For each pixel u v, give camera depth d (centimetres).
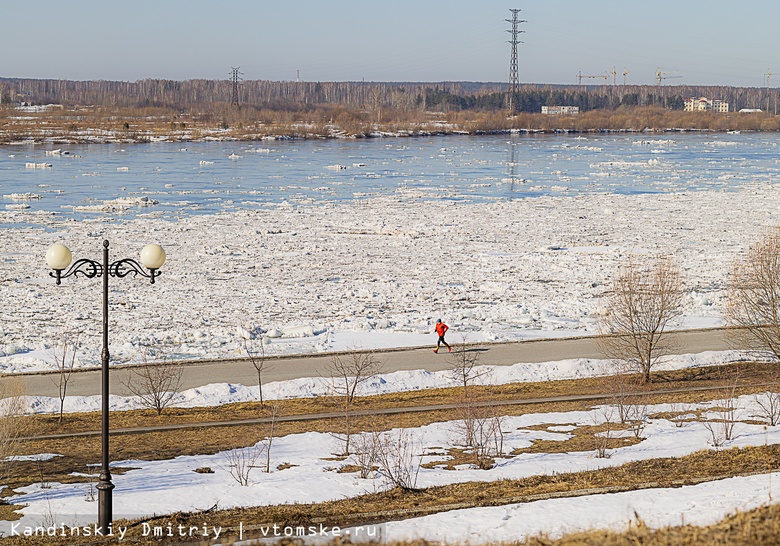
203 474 2325
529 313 4641
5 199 9256
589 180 11869
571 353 3862
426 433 2744
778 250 4500
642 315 3806
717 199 9712
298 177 12006
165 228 7562
